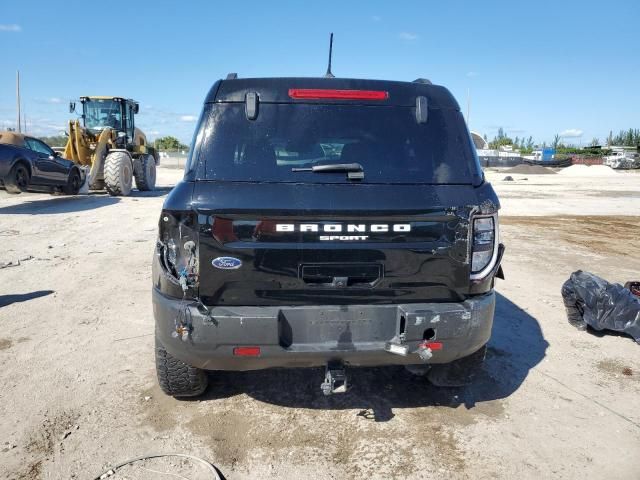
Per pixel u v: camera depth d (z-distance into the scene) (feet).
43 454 10.19
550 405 12.43
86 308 18.98
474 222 10.30
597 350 15.88
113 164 57.88
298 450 10.48
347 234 9.84
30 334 16.40
